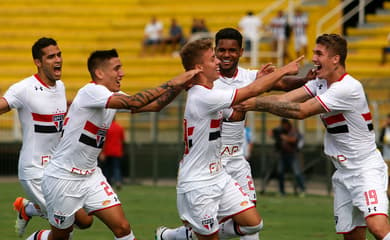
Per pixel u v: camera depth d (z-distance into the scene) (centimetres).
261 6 6047
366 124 1855
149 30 5859
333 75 1850
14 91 2058
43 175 1944
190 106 1805
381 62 5456
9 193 3959
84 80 5719
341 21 5606
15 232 2634
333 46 1834
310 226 2841
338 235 2620
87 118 1886
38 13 6444
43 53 2061
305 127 4334
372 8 5947
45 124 2091
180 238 2019
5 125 5003
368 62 5481
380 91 4200
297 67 1781
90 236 2559
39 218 2956
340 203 1900
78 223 2062
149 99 1803
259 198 3884
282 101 1823
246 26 5350
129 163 4753
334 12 5456
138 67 5766
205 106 1781
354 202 1853
